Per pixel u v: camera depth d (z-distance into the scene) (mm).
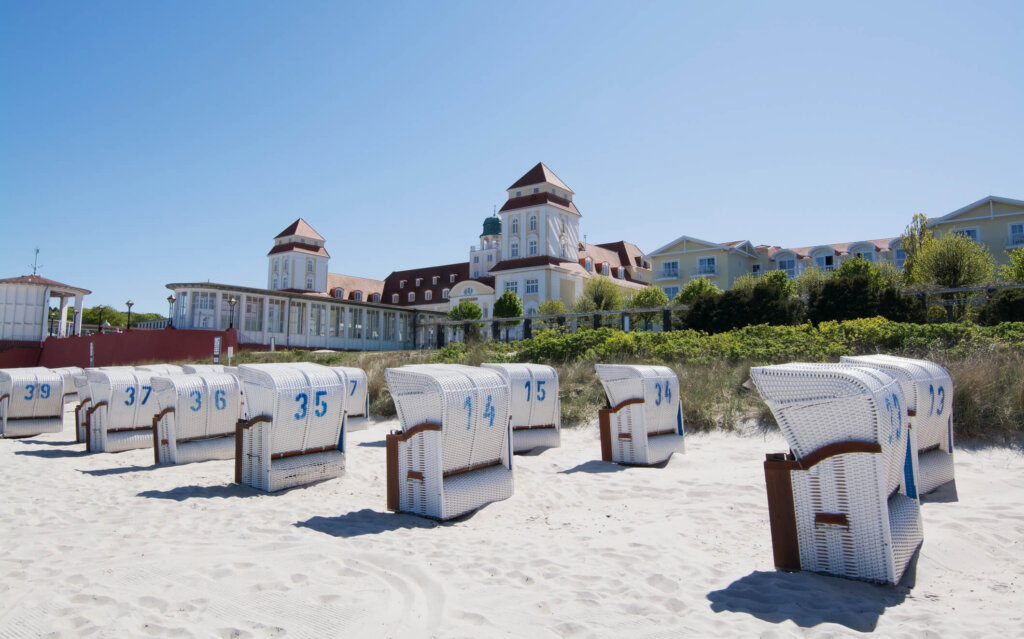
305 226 73625
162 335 31609
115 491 7141
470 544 4879
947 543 4387
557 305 47938
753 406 10125
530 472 7648
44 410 13078
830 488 3932
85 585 3932
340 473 7754
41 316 37219
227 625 3326
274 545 4828
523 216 58438
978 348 10719
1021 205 41188
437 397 5738
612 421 8234
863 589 3697
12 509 6277
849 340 13531
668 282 57094
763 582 3887
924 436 5875
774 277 33500
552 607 3564
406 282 75500
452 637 3176
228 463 8812
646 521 5508
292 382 7285
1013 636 3047
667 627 3270
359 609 3555
